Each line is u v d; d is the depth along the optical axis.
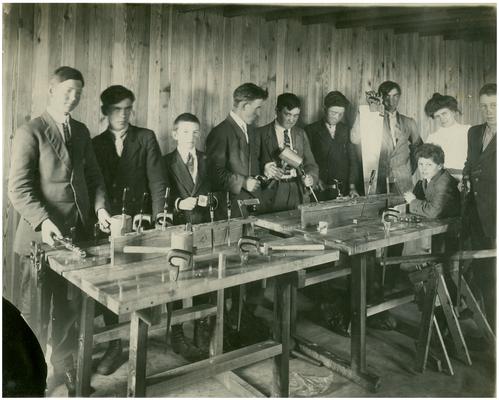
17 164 3.00
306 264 2.78
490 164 4.50
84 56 3.14
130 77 3.31
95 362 3.16
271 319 3.83
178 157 3.56
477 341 3.65
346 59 4.26
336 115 4.25
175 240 2.60
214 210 3.76
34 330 3.02
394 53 4.45
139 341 2.30
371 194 4.43
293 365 3.31
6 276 3.02
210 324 3.15
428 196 4.52
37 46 3.00
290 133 4.06
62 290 3.04
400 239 3.36
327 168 4.26
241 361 2.61
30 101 3.01
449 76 4.58
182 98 3.54
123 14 3.26
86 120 3.19
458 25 4.36
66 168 3.14
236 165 3.83
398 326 3.90
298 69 4.05
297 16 3.84
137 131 3.38
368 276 3.87
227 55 3.70
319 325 3.86
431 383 3.13
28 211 3.05
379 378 3.00
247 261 2.73
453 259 3.72
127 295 2.18
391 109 4.46
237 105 3.79
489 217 4.49
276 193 4.05
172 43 3.46
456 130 4.58
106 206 3.30
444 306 3.36
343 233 3.42
